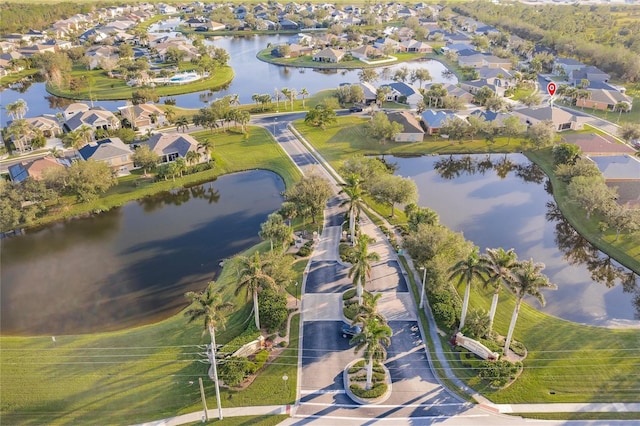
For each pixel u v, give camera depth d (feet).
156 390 199.62
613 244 313.12
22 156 437.99
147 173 411.95
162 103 616.39
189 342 225.97
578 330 235.20
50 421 186.19
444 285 242.58
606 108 579.48
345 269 280.31
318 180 328.08
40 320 244.63
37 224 339.77
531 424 184.34
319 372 208.74
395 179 336.90
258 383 203.10
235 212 358.64
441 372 209.15
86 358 216.33
